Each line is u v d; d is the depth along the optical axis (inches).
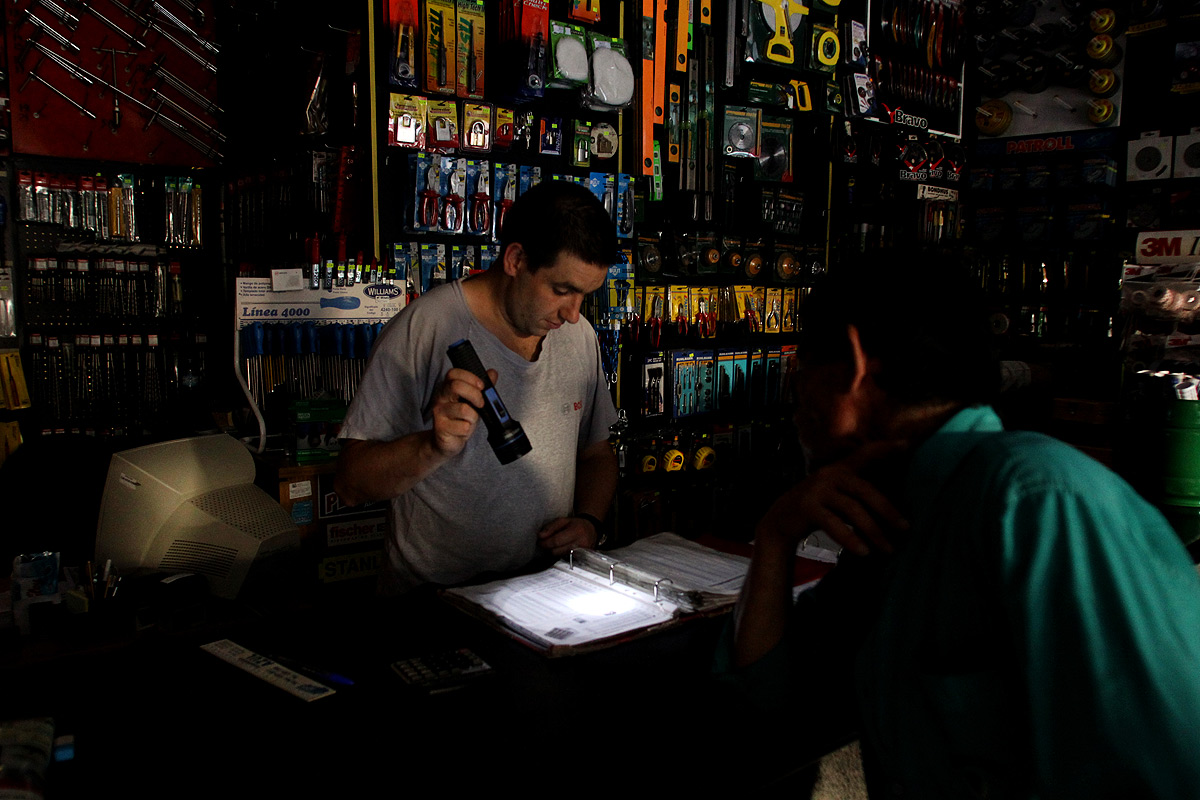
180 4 171.3
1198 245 94.1
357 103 118.5
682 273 157.8
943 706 28.5
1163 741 23.1
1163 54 189.6
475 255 130.3
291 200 138.0
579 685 44.9
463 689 44.2
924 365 31.3
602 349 143.3
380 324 115.5
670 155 153.5
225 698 42.9
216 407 176.6
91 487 106.7
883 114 185.9
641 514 151.9
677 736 40.2
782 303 176.9
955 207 197.3
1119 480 27.1
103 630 66.2
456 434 54.2
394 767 36.4
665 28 148.9
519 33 124.2
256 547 78.8
